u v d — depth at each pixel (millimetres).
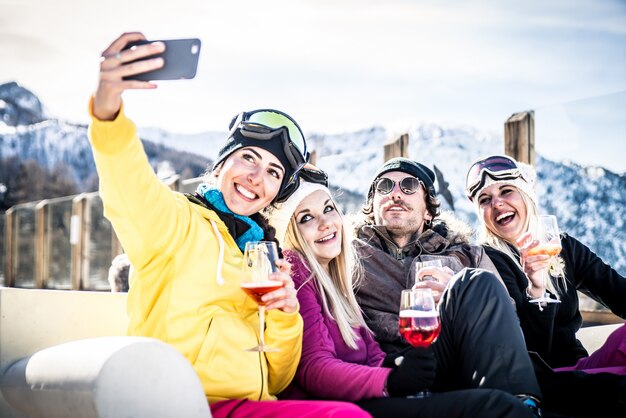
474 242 3828
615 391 2607
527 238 3096
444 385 2502
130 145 2148
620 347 3016
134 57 2064
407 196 3320
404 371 2242
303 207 2916
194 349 2326
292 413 2086
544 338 3096
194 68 2059
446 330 2467
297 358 2480
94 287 8508
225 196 2707
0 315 2264
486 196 3576
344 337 2725
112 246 8141
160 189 2311
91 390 1827
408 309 2260
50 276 9445
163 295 2369
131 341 1938
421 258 3221
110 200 2217
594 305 4578
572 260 3566
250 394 2338
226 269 2492
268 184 2715
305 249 2889
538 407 2314
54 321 2432
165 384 1932
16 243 10242
